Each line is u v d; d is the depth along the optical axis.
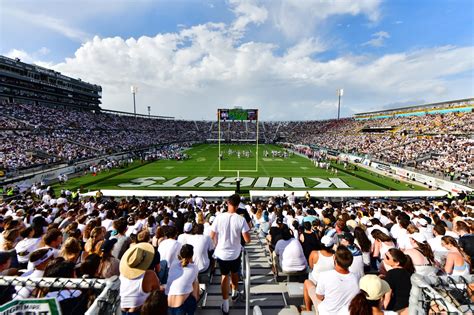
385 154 34.81
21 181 20.73
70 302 2.38
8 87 44.34
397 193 16.55
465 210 10.63
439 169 25.31
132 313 2.56
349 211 10.70
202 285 4.06
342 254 2.64
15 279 2.24
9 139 30.94
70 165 27.09
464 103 46.06
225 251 3.55
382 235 4.63
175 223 5.93
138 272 2.60
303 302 3.96
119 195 16.08
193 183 23.20
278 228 5.59
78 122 49.28
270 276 4.95
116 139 47.62
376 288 2.31
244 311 3.70
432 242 5.32
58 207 10.10
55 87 54.03
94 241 4.12
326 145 51.81
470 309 2.18
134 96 79.50
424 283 2.23
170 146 54.12
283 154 44.69
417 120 49.28
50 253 3.48
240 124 93.69
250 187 21.98
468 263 4.09
